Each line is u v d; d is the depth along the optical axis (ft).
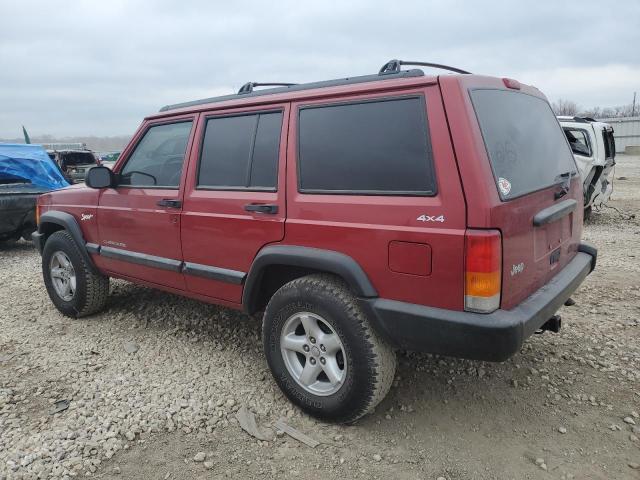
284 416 10.39
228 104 11.57
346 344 9.26
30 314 16.51
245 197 10.84
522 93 10.41
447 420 10.13
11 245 30.35
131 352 13.38
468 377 11.68
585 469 8.66
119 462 9.11
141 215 13.19
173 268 12.54
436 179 8.25
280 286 11.42
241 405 10.75
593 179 32.45
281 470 8.86
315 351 9.93
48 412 10.64
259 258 10.43
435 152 8.27
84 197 14.99
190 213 11.94
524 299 8.99
